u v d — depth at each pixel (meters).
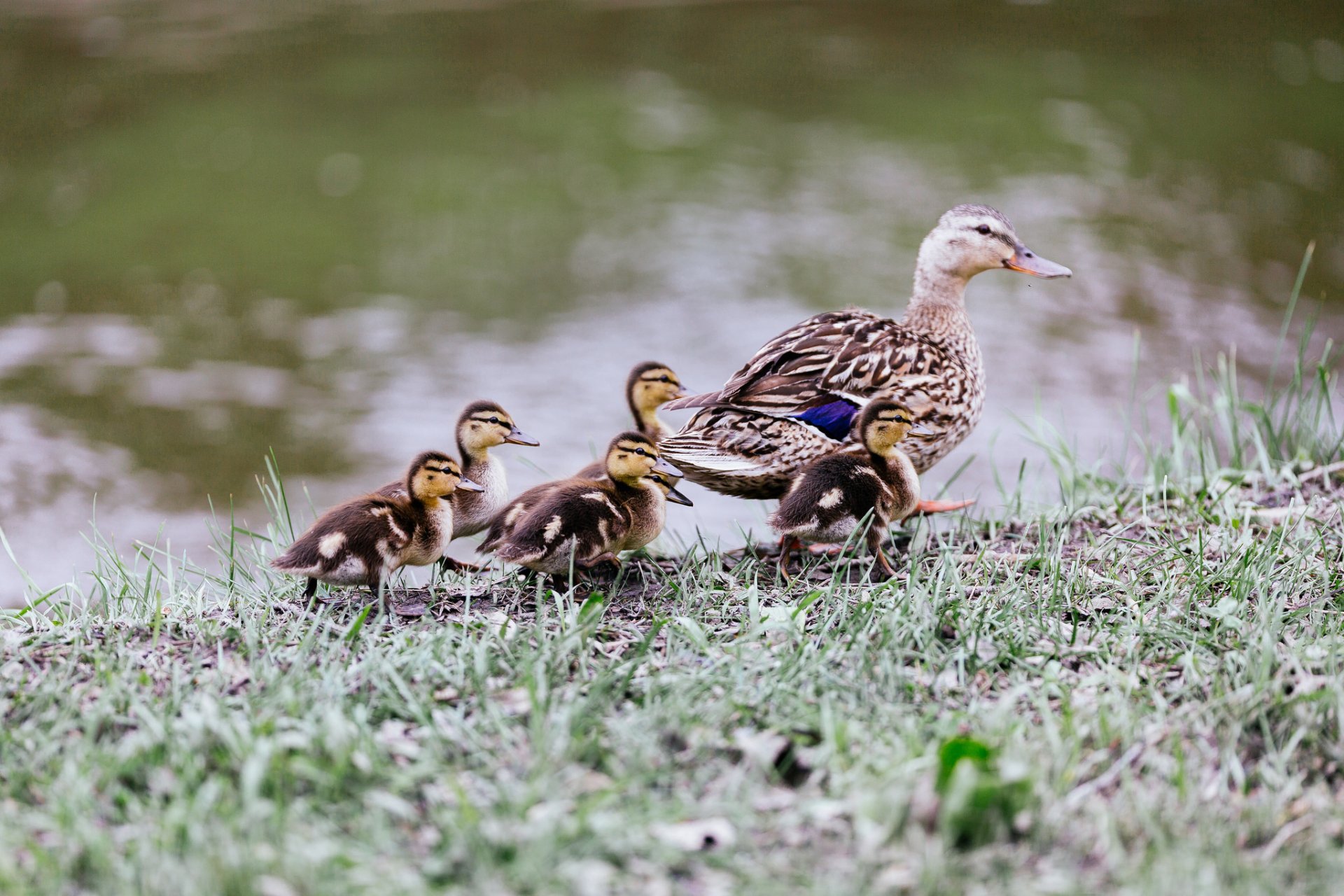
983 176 29.00
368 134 32.28
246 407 19.38
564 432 18.80
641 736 6.45
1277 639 7.48
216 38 40.59
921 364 10.73
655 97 34.94
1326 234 26.12
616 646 7.80
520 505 9.47
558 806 5.86
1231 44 40.22
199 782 6.12
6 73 36.56
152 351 21.72
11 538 15.42
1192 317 22.66
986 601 7.93
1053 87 35.75
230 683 7.23
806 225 26.33
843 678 7.10
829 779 6.29
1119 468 11.65
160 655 7.64
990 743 6.34
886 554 9.77
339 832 5.76
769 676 7.04
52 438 18.33
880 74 36.94
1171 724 6.73
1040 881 5.49
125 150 31.39
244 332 22.23
